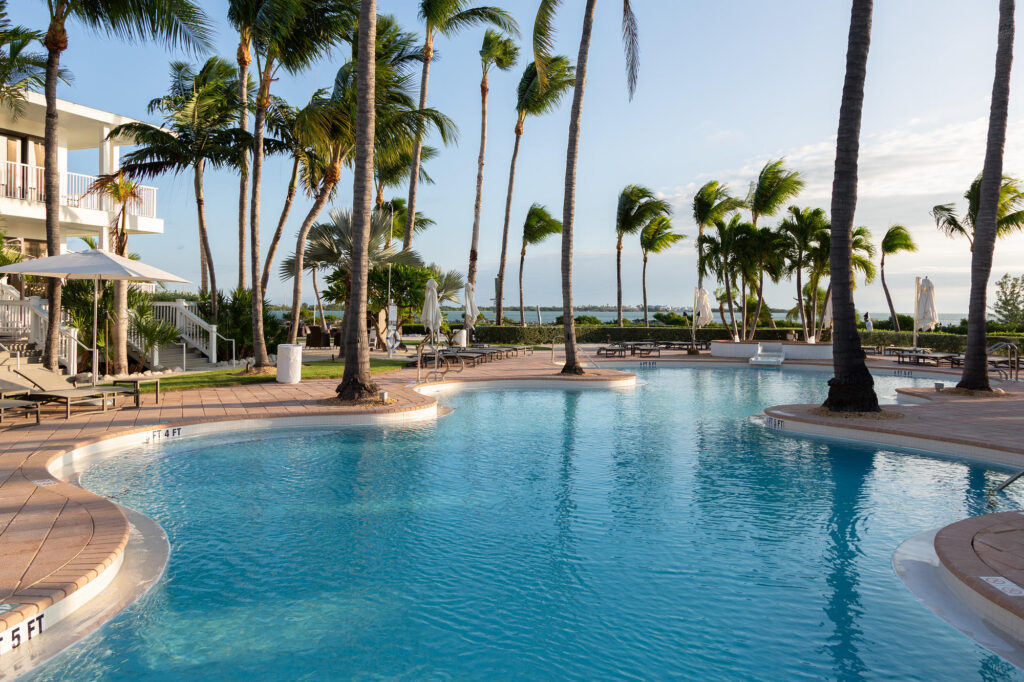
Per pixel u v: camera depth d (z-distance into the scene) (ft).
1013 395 44.98
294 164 61.87
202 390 42.70
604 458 27.09
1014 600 12.14
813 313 98.63
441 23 75.51
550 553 16.24
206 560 15.47
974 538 15.84
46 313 47.44
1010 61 42.29
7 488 19.03
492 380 51.31
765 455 27.89
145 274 34.73
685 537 17.49
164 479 22.93
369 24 36.19
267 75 49.26
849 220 34.83
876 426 31.22
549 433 32.53
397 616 12.75
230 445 28.84
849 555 16.25
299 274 56.03
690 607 13.28
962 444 27.76
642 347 88.74
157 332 53.11
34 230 71.82
